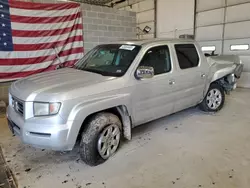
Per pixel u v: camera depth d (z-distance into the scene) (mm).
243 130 3479
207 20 7664
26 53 5426
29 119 2240
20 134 2314
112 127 2635
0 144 3107
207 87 4055
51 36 5797
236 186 2102
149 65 3012
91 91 2365
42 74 2959
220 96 4395
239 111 4469
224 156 2678
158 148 2918
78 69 3154
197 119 4031
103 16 6973
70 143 2234
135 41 3254
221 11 7223
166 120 4004
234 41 7055
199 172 2352
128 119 2793
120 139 2906
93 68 3092
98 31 6906
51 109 2168
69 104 2201
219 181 2186
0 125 3895
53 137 2150
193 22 8102
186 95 3596
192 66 3676
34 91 2297
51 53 5859
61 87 2328
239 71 4785
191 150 2848
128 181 2219
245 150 2822
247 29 6684
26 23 5324
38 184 2186
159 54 3176
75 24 6242
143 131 3500
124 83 2656
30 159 2689
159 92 3105
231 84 4477
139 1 10234
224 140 3131
